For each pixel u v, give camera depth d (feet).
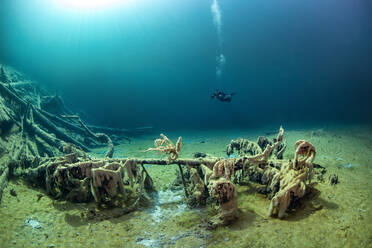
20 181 20.85
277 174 17.58
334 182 19.29
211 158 21.47
